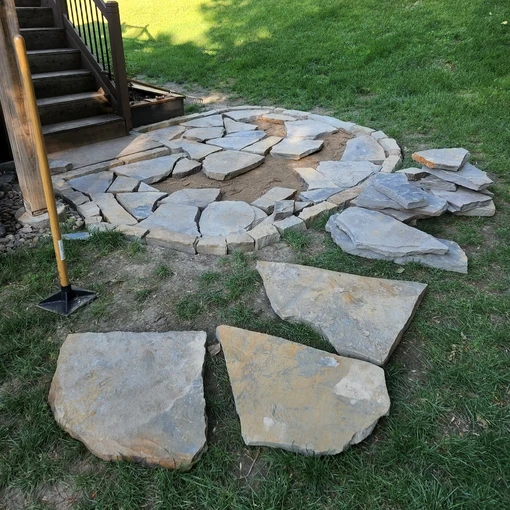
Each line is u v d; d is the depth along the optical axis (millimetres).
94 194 3477
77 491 1438
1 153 4152
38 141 1913
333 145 4516
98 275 2521
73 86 4895
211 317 2188
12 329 2102
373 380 1742
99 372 1801
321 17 8852
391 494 1386
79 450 1552
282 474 1458
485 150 3926
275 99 6145
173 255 2713
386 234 2643
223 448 1556
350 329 2006
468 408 1662
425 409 1667
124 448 1511
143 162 4109
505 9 7184
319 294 2242
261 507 1366
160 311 2234
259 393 1698
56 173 3846
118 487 1438
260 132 4859
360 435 1543
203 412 1632
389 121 4930
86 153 4289
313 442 1520
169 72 7566
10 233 2889
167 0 12328
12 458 1531
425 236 2604
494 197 3227
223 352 1925
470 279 2396
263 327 2111
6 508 1401
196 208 3254
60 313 2205
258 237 2746
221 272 2539
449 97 5176
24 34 4820
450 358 1892
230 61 7777
